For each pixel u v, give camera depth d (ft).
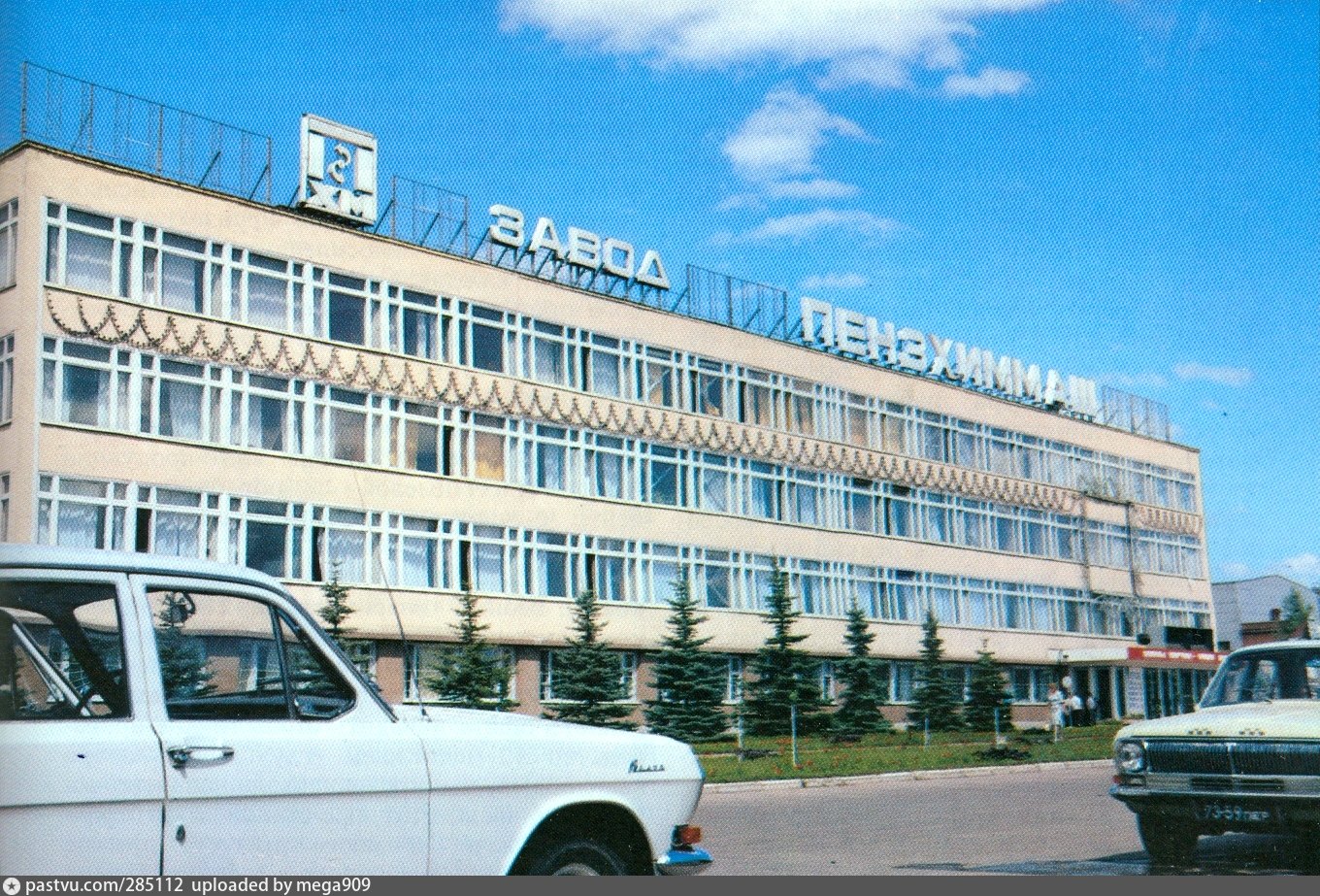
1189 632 226.38
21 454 103.91
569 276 152.05
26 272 106.32
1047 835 47.62
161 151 117.50
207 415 115.96
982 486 202.28
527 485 141.28
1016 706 201.77
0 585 15.71
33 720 15.48
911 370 196.65
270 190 125.39
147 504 110.73
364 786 17.38
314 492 122.52
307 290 125.49
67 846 15.01
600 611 137.59
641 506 152.76
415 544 130.21
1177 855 37.27
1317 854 39.06
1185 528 245.24
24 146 107.96
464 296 138.92
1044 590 211.00
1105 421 234.79
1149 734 35.88
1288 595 288.30
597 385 151.64
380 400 129.80
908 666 184.96
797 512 172.65
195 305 117.19
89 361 109.19
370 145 134.00
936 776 94.17
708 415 163.32
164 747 15.92
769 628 163.94
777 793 80.23
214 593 17.25
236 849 16.20
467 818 18.31
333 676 18.03
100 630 16.26
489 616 134.62
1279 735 33.83
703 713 134.62
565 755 19.57
